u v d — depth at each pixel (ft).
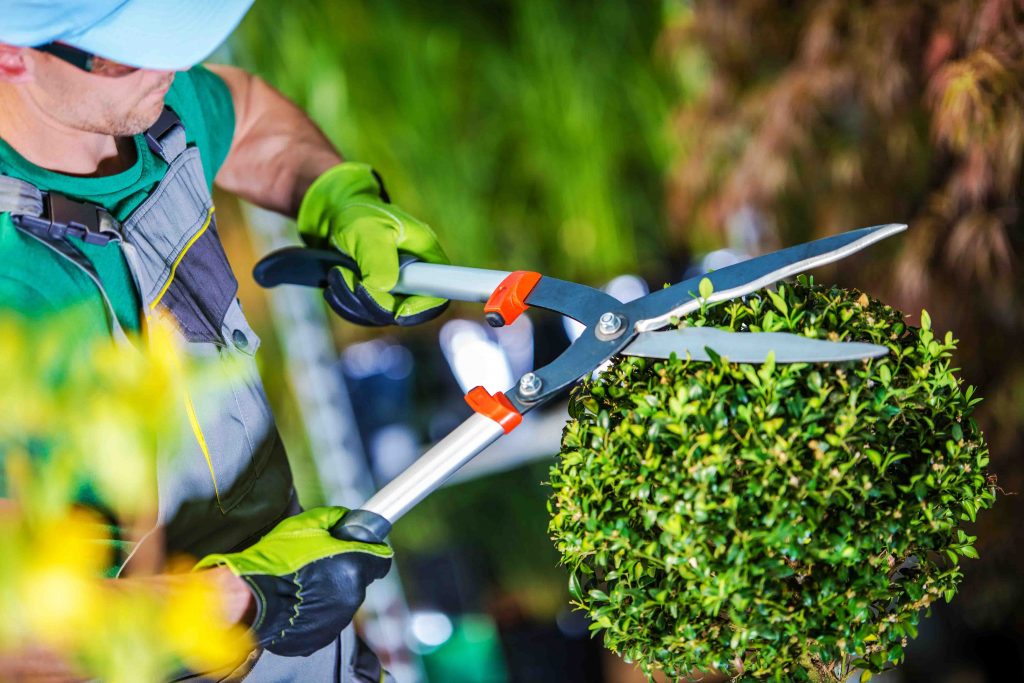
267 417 5.70
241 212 11.61
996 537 10.16
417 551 14.24
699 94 12.03
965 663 11.00
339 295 5.96
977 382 9.94
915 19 9.38
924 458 4.51
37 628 3.99
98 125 4.77
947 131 9.02
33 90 4.60
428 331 15.03
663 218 14.42
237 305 5.68
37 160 4.77
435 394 15.14
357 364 15.11
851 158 10.23
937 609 11.06
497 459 12.26
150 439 4.67
